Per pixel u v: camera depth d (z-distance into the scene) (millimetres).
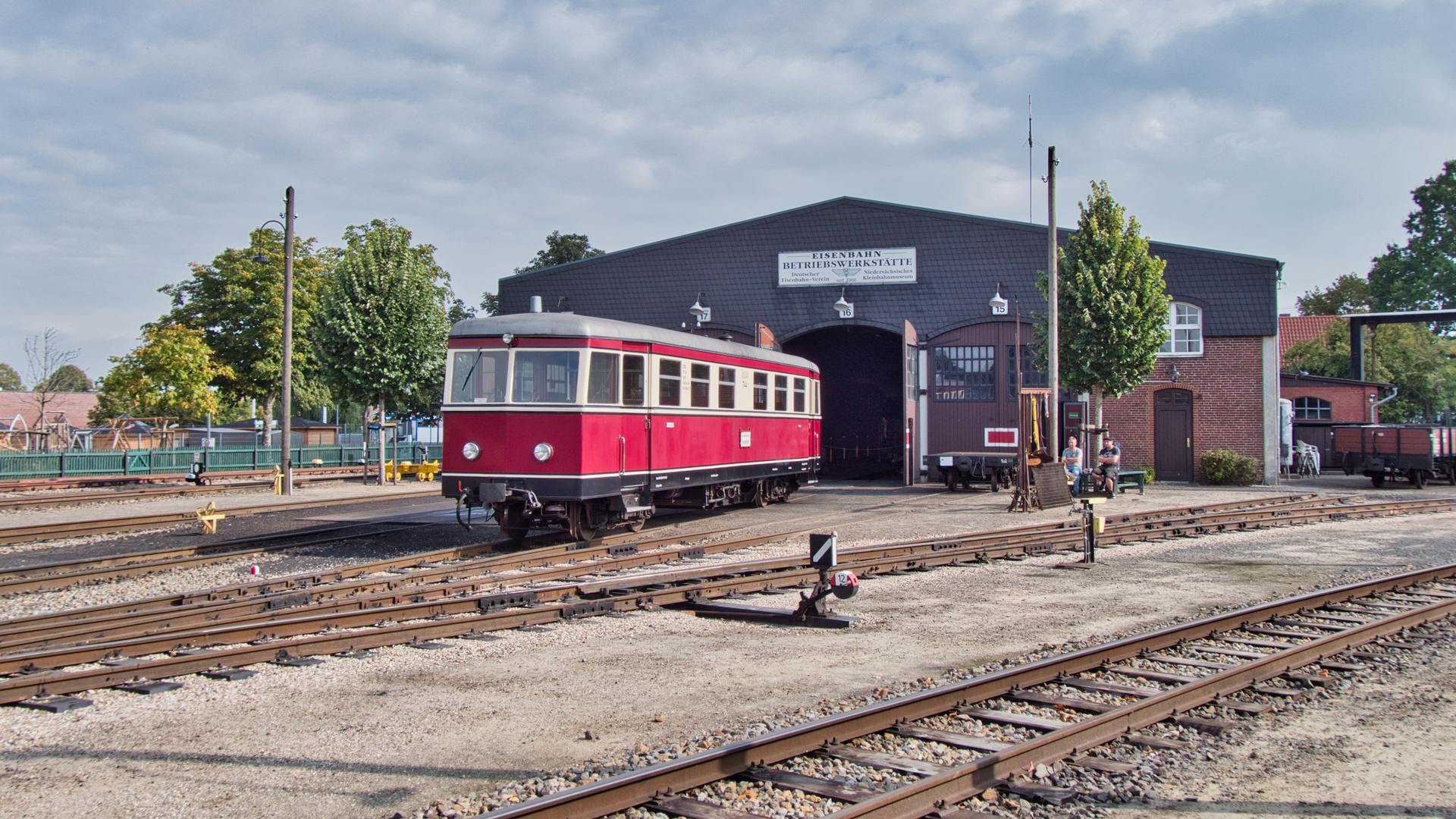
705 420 17297
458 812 4719
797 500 23312
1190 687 6375
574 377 13859
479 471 14055
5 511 20656
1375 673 7391
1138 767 5316
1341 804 4879
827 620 9062
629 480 14789
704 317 31703
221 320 41438
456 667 7582
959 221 30531
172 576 12266
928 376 30688
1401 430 28500
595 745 5746
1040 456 21094
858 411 45562
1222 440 29125
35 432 36531
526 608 9688
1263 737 5895
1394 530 17281
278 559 13492
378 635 8188
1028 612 9742
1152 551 14367
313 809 4793
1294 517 18766
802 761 5355
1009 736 5793
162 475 29391
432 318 30391
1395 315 43719
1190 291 29328
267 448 33031
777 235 31672
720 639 8547
